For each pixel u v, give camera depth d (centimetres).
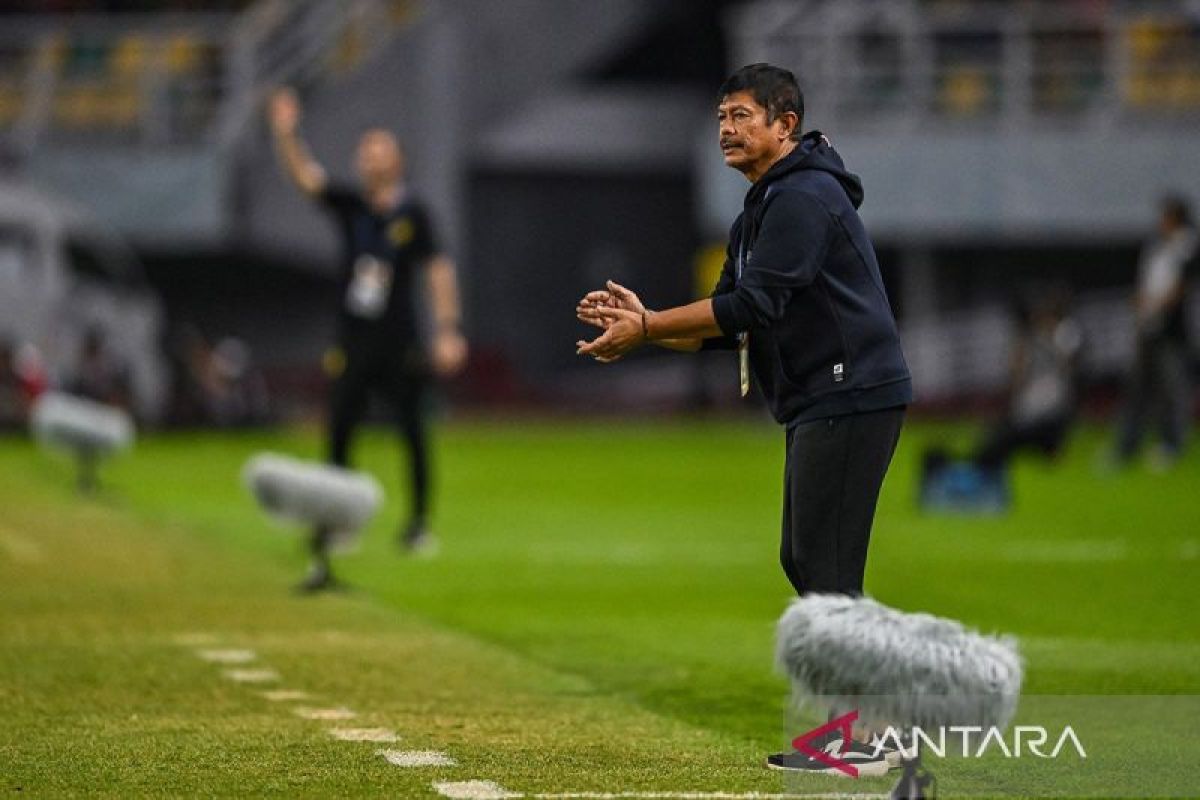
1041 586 3572
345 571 3769
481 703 2350
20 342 8012
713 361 10781
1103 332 10619
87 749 2028
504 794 1808
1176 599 3394
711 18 11438
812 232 1814
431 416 9350
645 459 7162
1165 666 2659
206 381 8750
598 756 2006
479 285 11325
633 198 11606
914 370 10512
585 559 4019
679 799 1781
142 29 9962
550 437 8669
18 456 6775
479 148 11125
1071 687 2478
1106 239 10519
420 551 4116
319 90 9706
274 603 3269
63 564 3759
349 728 2161
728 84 1880
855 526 1847
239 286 10600
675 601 3369
